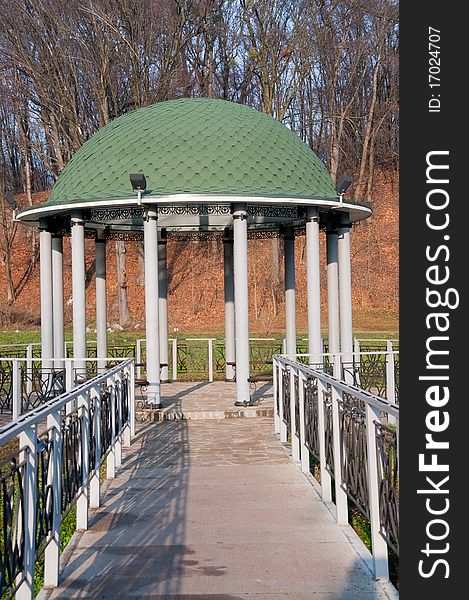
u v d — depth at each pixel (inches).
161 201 450.3
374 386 557.3
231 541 219.3
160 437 406.6
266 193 459.8
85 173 490.3
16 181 1702.8
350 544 215.0
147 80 1184.2
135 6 1149.1
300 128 1546.5
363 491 201.9
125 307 1187.9
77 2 1115.3
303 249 1376.7
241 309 479.2
